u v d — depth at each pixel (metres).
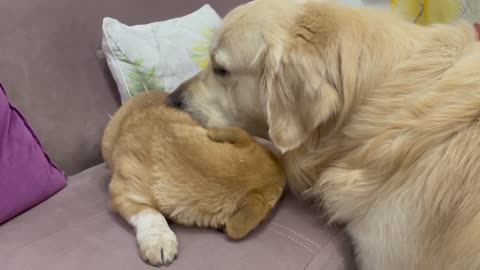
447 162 0.96
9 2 1.45
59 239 1.07
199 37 1.69
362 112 1.10
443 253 0.97
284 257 1.01
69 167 1.48
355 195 1.10
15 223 1.15
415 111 1.03
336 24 1.11
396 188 1.03
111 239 1.06
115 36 1.53
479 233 0.91
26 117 1.40
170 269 0.96
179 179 1.01
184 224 1.07
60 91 1.48
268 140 1.31
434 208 0.98
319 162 1.20
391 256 1.03
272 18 1.14
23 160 1.19
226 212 1.02
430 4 2.21
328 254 1.06
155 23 1.66
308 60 1.08
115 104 1.62
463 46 1.08
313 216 1.17
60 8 1.54
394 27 1.14
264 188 1.05
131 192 1.06
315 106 1.09
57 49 1.51
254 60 1.16
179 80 1.62
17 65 1.42
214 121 1.30
